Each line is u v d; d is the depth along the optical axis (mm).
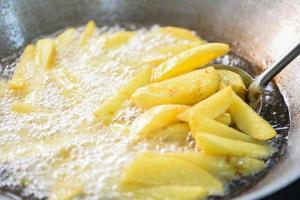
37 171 476
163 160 445
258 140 491
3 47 634
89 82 562
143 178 442
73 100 544
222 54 555
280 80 562
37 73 578
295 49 511
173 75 536
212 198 445
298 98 542
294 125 519
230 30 638
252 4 623
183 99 506
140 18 678
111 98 523
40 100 547
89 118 519
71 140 500
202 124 469
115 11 678
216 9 648
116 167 464
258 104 533
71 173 469
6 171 481
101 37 628
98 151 485
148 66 558
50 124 520
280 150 492
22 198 459
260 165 465
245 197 377
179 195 434
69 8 674
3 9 641
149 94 508
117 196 445
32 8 659
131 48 610
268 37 605
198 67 551
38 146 499
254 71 594
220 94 490
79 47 621
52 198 450
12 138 510
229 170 460
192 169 445
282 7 596
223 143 459
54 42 629
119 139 494
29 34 658
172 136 483
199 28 659
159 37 624
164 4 670
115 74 570
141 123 487
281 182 390
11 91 567
